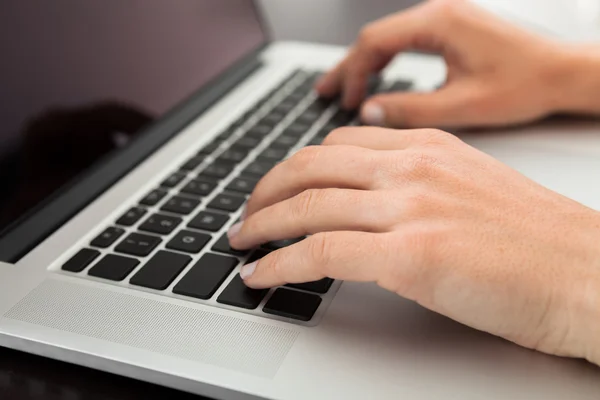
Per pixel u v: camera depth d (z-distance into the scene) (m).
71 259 0.54
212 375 0.42
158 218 0.60
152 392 0.45
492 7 1.09
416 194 0.48
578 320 0.42
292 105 0.85
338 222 0.48
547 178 0.66
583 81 0.75
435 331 0.46
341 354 0.44
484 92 0.75
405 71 0.94
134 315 0.48
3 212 0.58
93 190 0.64
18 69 0.62
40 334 0.46
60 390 0.45
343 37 1.11
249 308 0.49
